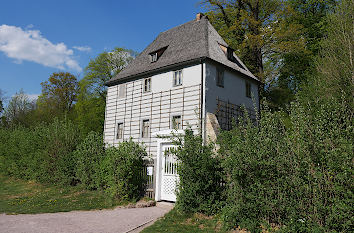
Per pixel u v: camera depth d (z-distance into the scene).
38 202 12.16
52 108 42.75
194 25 20.11
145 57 21.16
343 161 5.46
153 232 7.19
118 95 20.73
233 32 25.45
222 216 7.48
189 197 8.58
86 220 8.63
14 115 42.44
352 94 13.27
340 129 6.04
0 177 21.27
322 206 5.61
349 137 5.85
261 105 22.61
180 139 9.52
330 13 18.47
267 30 23.08
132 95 19.52
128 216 9.10
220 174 8.40
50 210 10.55
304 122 6.40
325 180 5.67
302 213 5.99
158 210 10.07
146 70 18.52
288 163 6.43
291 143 6.52
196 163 8.63
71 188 14.86
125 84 20.33
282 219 6.48
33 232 7.27
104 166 12.52
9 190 16.14
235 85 18.22
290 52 23.31
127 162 11.66
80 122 34.00
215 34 19.69
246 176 7.04
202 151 9.09
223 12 25.72
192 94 15.71
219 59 16.98
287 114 13.44
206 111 15.05
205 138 14.15
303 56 24.12
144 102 18.47
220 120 15.91
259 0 24.53
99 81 35.31
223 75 17.14
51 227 7.79
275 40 23.69
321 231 5.52
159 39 22.39
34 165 17.89
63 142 16.95
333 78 14.81
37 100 44.81
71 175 15.70
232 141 7.95
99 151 14.62
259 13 26.20
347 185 5.30
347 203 5.29
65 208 10.84
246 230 6.79
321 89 14.85
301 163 6.11
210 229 7.25
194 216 8.34
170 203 10.85
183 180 8.88
